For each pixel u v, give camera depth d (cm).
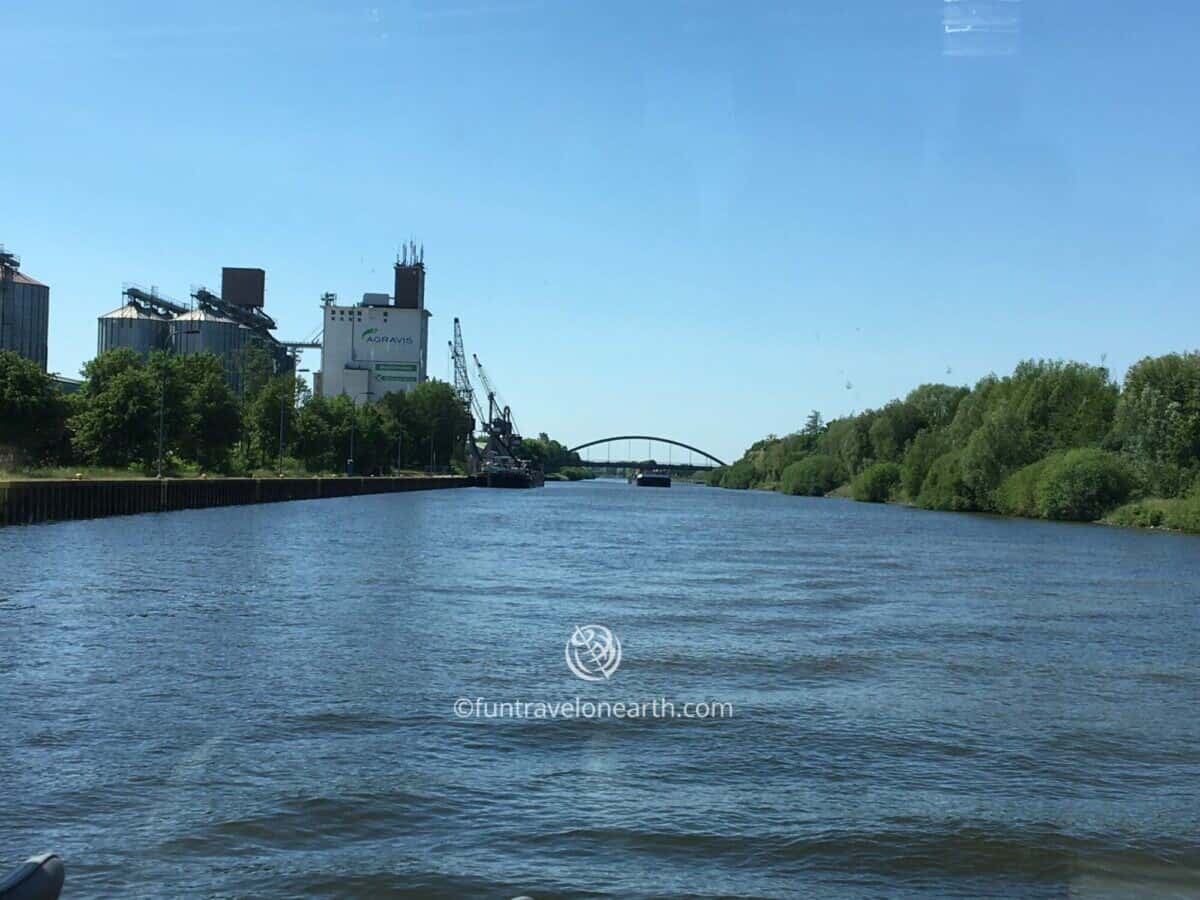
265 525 7581
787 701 2191
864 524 9644
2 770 1616
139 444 9338
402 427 19862
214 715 1952
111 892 1217
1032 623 3403
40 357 13150
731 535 7875
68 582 3859
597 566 5134
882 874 1320
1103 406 11169
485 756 1748
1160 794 1631
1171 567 5531
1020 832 1459
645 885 1269
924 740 1906
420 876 1275
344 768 1659
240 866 1295
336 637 2800
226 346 17375
